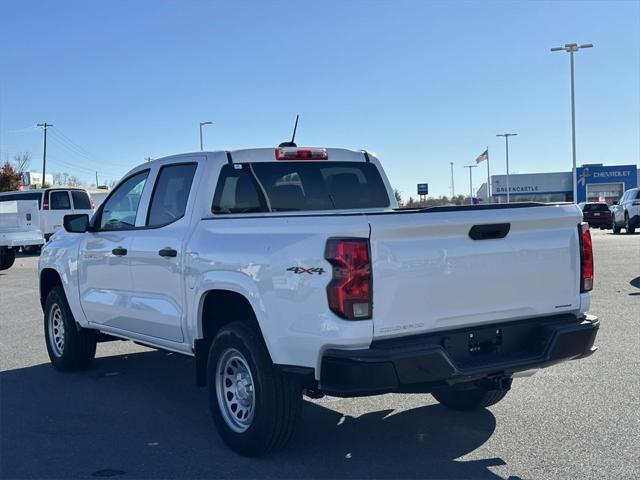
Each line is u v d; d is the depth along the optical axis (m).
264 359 4.97
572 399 6.46
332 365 4.44
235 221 5.29
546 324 5.07
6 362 8.49
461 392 6.10
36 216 21.53
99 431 5.88
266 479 4.80
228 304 5.69
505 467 4.93
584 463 4.95
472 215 4.71
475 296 4.75
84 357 7.88
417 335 4.62
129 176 7.02
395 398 6.71
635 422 5.77
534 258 5.01
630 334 9.09
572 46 40.50
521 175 68.69
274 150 6.49
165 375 7.81
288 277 4.66
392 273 4.45
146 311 6.29
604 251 21.98
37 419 6.21
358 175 7.07
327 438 5.62
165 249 5.96
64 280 7.66
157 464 5.11
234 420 5.32
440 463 5.04
